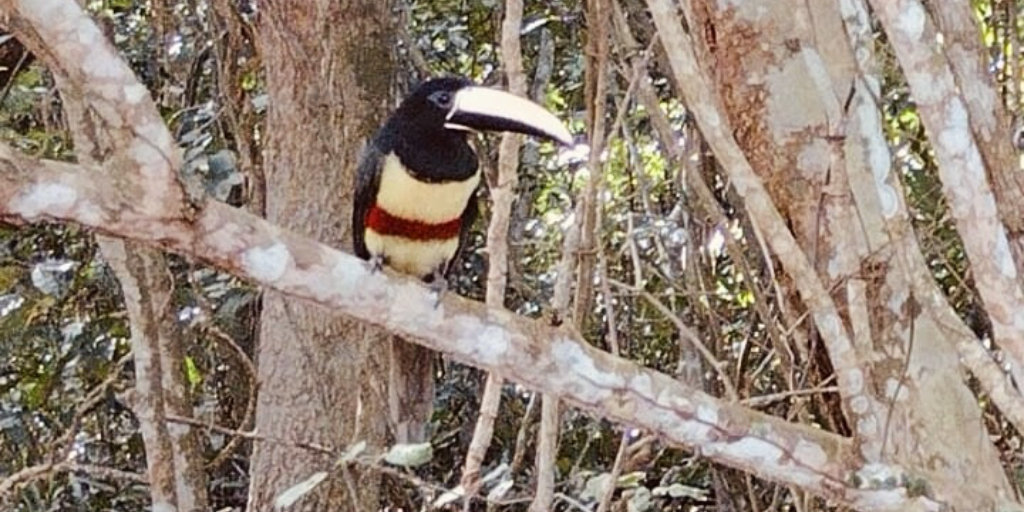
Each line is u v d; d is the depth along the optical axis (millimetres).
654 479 8648
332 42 7473
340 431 7332
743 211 6906
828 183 4570
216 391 9305
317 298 3904
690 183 6969
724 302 8078
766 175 4848
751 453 4133
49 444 8484
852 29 4902
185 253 3750
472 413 9516
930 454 4590
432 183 5551
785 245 4090
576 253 5395
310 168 7480
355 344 7359
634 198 8383
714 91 4863
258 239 3795
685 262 7762
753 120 4875
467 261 9227
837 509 5582
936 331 4684
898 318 4660
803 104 4812
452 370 9492
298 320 7379
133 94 3504
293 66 7508
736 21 4875
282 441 6098
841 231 4398
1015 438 6250
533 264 9211
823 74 4824
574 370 4055
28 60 8102
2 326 8078
